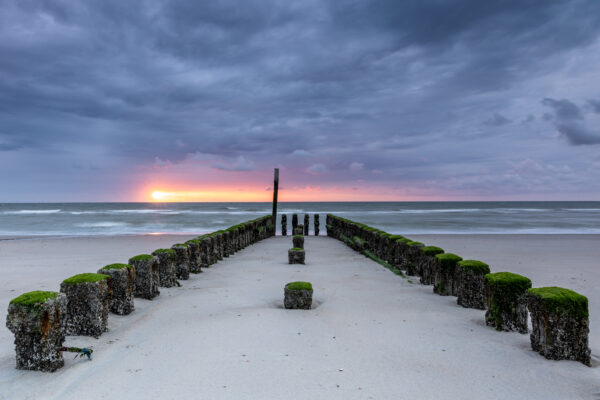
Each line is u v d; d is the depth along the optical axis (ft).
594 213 180.45
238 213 169.89
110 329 16.11
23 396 10.50
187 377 11.53
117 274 18.15
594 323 18.25
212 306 19.88
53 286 26.94
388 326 16.61
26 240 62.95
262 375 11.66
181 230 90.89
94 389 10.84
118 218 133.49
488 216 149.07
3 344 14.49
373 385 11.16
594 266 35.94
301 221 123.85
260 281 27.20
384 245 37.22
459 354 13.51
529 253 45.68
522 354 13.47
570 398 10.56
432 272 25.81
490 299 16.63
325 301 21.38
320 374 11.80
